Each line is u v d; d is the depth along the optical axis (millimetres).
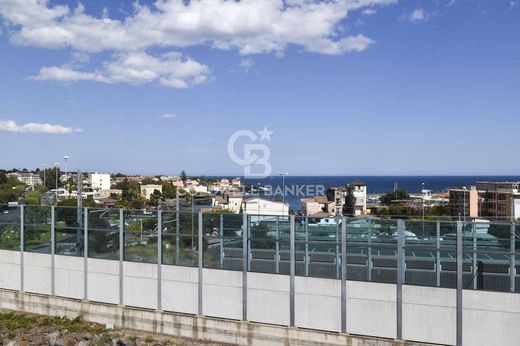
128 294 24422
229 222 22469
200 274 22922
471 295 18812
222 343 22438
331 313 20703
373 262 20141
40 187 112875
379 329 20016
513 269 18422
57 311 26016
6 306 27344
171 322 23406
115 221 24797
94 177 184250
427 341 19391
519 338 18281
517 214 81250
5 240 27562
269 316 21734
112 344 23281
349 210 85750
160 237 23734
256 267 21984
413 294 19531
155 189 149500
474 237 18844
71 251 25875
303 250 21219
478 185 107688
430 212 91000
